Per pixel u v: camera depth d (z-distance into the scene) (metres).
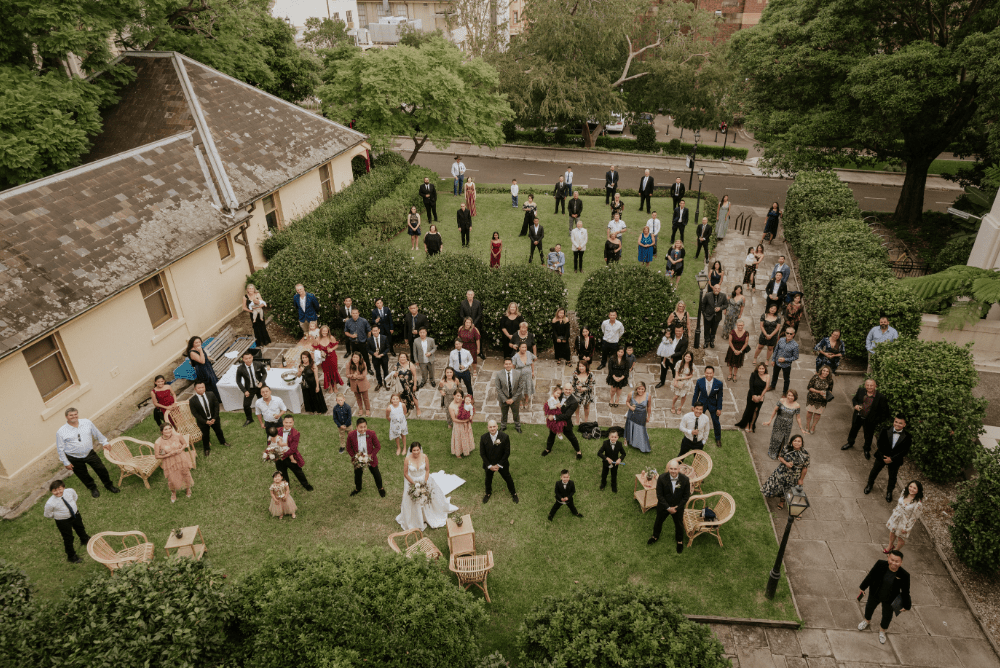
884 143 22.78
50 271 12.74
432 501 10.71
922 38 22.78
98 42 16.98
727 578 10.02
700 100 38.88
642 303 15.66
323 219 21.03
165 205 16.08
